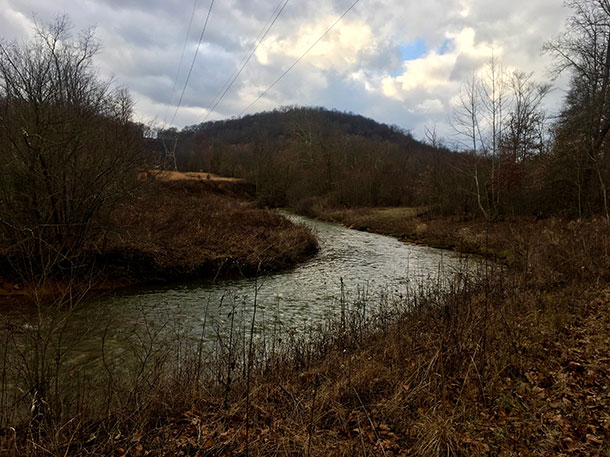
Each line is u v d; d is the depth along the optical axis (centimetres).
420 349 633
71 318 927
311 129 5166
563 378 497
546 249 1276
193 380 541
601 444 372
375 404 471
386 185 4231
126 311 1009
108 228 1251
